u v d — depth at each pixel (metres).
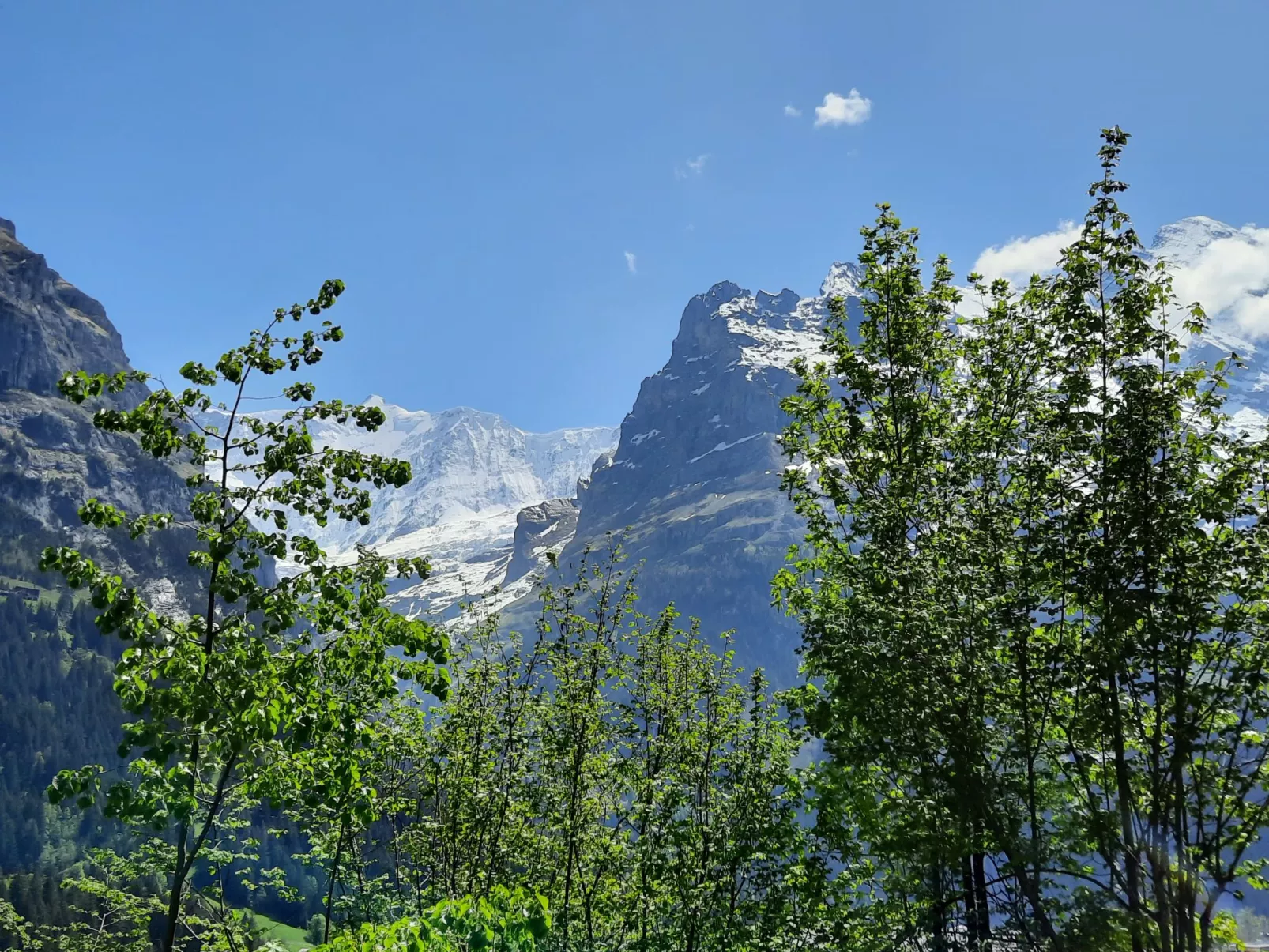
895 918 15.66
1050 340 16.75
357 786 12.73
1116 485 13.45
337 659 12.43
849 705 13.64
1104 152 15.73
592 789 25.78
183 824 11.37
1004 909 13.03
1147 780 12.90
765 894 21.83
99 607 10.77
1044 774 13.62
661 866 22.31
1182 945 11.88
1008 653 13.73
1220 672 12.65
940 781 12.91
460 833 25.89
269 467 12.59
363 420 13.23
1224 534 13.13
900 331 22.25
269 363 12.96
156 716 10.91
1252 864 12.38
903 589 13.80
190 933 20.16
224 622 12.24
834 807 16.62
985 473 16.34
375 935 10.10
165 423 12.52
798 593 21.41
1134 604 12.54
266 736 11.12
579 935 23.91
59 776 10.48
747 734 24.44
